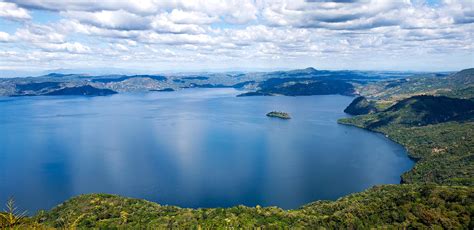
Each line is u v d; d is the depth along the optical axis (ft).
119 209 549.95
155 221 503.20
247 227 473.67
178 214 537.24
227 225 479.41
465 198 423.23
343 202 574.15
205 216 524.11
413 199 461.78
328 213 533.55
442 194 449.48
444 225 381.19
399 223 411.34
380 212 453.99
